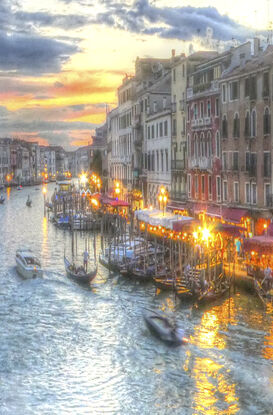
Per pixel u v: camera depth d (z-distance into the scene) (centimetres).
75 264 4691
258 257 3631
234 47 5147
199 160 5359
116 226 6134
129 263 4312
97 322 3266
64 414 2278
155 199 6888
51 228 7475
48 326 3216
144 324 3153
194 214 5469
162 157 6575
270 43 5112
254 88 4403
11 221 8388
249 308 3347
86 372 2628
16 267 4769
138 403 2352
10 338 3031
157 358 2753
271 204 4212
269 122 4225
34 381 2547
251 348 2819
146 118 7238
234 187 4753
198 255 3975
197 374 2573
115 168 9419
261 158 4338
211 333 3016
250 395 2383
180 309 3409
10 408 2317
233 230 3866
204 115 5300
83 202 8631
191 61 5747
